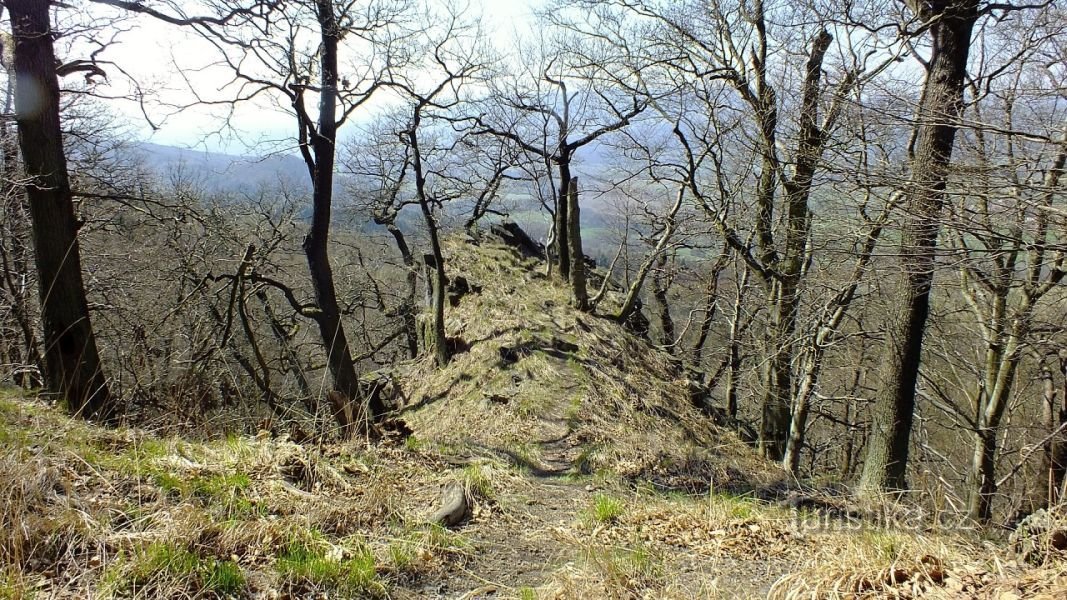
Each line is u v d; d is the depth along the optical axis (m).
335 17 10.27
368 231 24.98
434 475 6.52
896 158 7.11
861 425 15.13
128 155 15.38
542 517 6.16
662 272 17.66
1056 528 3.91
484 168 19.33
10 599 3.05
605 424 10.73
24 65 7.40
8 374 7.15
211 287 17.62
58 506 3.83
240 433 6.21
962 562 4.01
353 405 7.66
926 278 7.62
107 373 13.66
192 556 3.67
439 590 4.34
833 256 8.55
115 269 15.86
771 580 4.67
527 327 13.96
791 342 10.99
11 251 13.37
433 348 15.49
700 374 16.16
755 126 10.80
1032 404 15.05
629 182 15.17
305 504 4.88
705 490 8.38
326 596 3.83
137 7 8.13
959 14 6.90
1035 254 7.23
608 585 4.30
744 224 12.62
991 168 5.82
